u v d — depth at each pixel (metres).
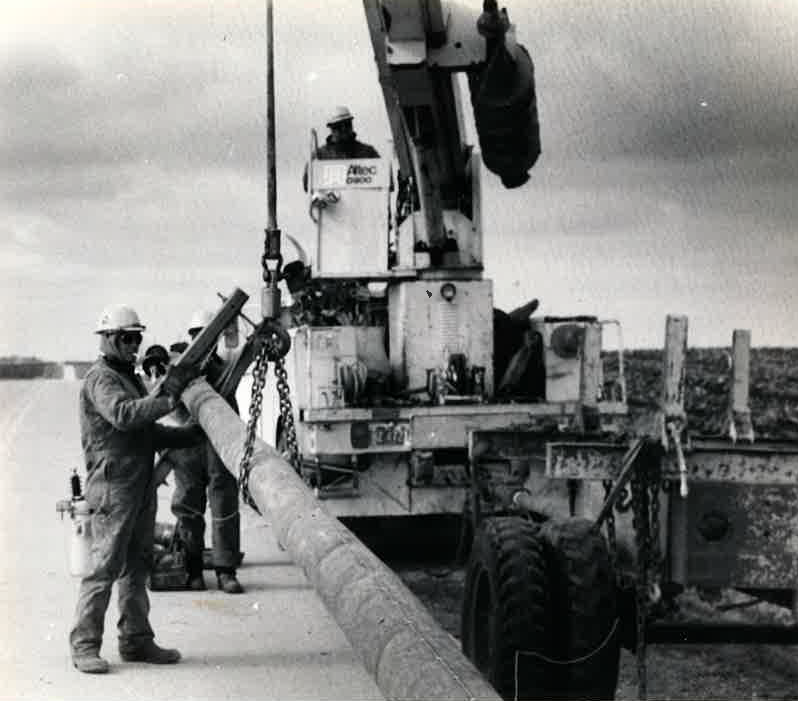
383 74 9.16
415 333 10.88
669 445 5.63
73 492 7.52
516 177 9.39
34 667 7.19
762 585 6.01
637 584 5.63
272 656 7.50
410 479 10.42
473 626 6.45
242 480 5.99
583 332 7.74
